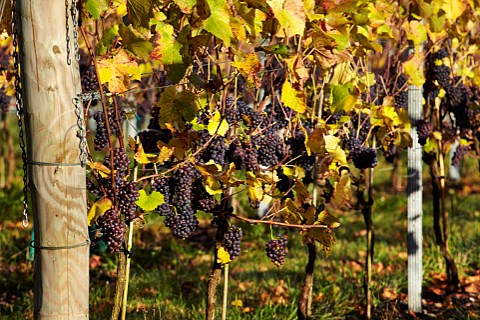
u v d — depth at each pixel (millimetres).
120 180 3727
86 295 3430
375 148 5719
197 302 6641
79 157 3348
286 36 4594
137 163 4062
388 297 6770
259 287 7141
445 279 7355
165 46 3932
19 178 12375
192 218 4234
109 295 6727
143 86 6398
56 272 3344
